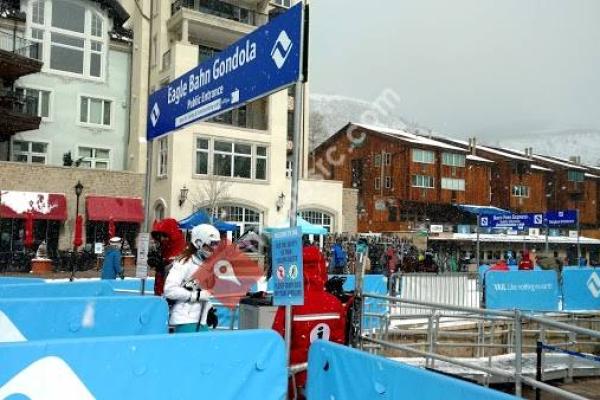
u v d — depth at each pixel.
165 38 32.34
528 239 42.84
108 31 33.16
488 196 54.44
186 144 28.53
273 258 4.70
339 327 5.28
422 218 49.12
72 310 5.19
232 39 33.69
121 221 28.55
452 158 51.66
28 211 25.84
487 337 11.90
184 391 3.28
